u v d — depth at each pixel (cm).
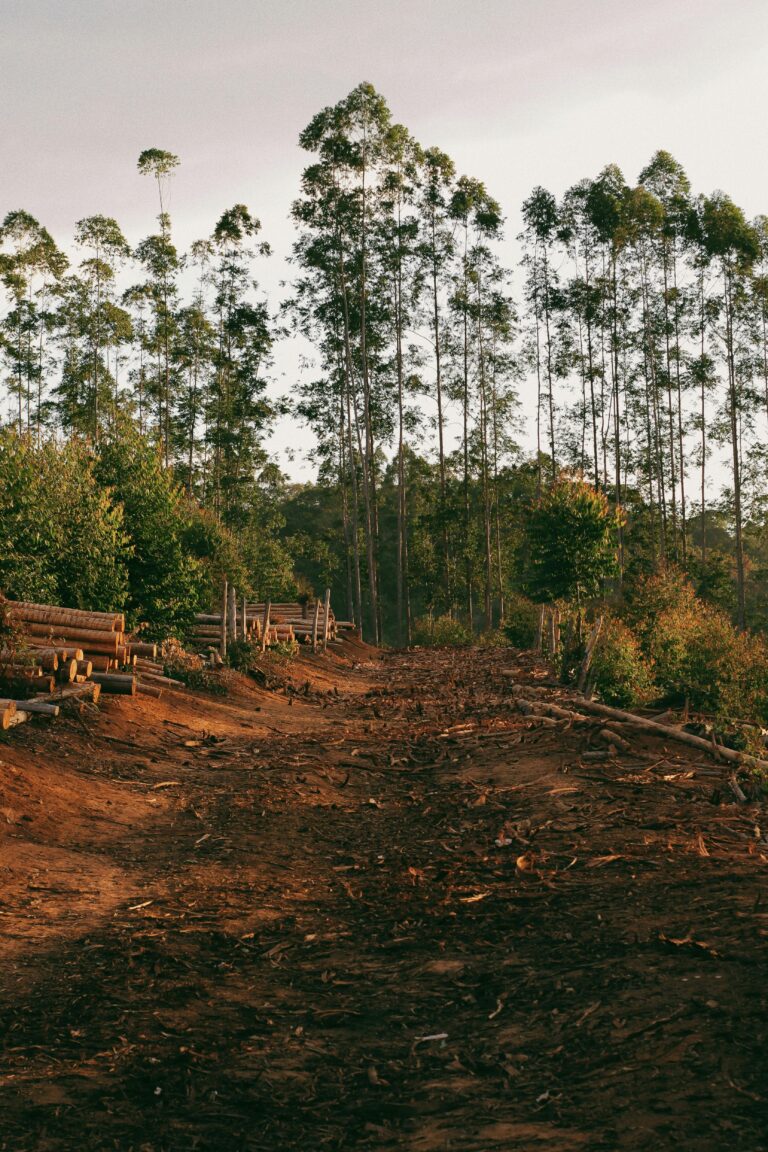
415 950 533
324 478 5766
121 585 1714
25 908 612
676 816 789
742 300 5494
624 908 557
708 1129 303
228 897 649
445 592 6450
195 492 5472
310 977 500
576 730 1260
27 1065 396
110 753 1102
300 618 3666
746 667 1812
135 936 565
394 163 5209
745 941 464
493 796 970
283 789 1019
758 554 7650
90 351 5319
